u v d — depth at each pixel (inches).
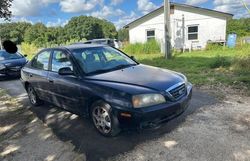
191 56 601.3
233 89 261.1
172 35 886.4
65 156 148.7
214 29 835.4
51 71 210.7
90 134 174.6
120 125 153.8
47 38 2065.7
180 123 180.1
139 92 149.0
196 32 859.4
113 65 196.4
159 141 156.4
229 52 634.8
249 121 178.1
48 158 148.1
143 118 146.1
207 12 829.8
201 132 164.2
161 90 153.9
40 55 236.1
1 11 364.8
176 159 135.7
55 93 203.9
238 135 157.4
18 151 159.5
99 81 167.8
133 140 160.2
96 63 192.4
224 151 139.9
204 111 202.1
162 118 153.1
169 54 557.3
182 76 186.9
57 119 209.8
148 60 552.1
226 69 370.3
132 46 829.8
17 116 225.8
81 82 174.9
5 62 428.5
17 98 292.2
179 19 868.6
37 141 171.3
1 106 262.1
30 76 239.8
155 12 892.0
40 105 250.8
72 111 193.0
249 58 373.4
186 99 167.9
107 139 164.4
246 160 130.9
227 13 806.5
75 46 209.2
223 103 219.8
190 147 146.5
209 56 577.6
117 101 151.9
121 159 140.3
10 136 183.2
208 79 311.6
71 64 188.7
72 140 167.8
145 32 927.7
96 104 165.9
